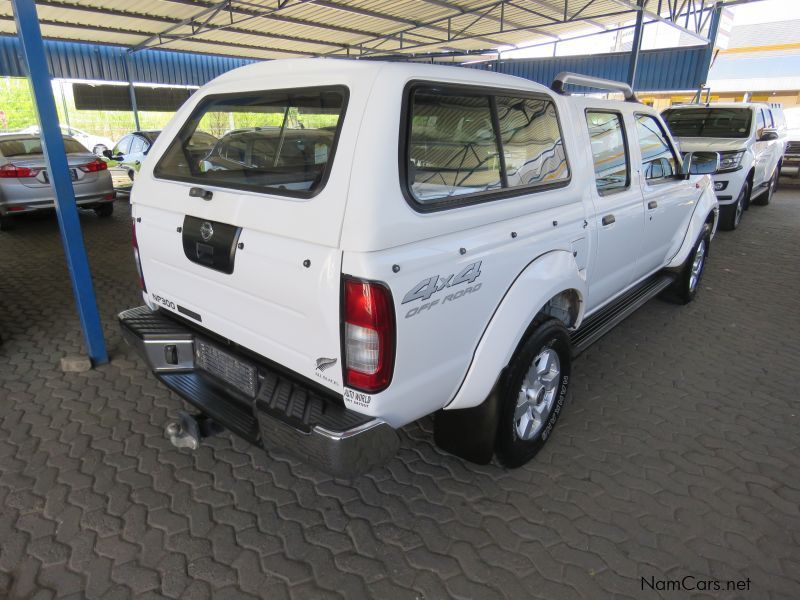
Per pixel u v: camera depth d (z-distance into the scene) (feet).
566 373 9.29
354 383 6.08
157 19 42.39
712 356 13.29
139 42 51.37
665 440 9.84
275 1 39.27
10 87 82.43
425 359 6.50
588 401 11.16
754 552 7.30
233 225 6.88
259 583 6.75
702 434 10.03
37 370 12.14
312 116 6.63
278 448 6.69
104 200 29.07
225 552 7.23
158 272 8.58
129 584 6.71
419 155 6.31
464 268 6.68
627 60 57.41
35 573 6.84
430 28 50.67
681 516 7.96
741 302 17.17
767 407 10.98
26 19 9.87
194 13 41.45
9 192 25.14
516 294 7.60
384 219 5.74
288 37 51.96
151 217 8.36
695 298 17.44
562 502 8.24
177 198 7.82
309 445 6.14
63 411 10.52
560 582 6.81
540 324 8.38
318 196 5.99
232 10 39.93
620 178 10.96
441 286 6.41
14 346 13.37
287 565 7.04
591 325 11.03
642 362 12.93
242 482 8.63
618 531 7.66
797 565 7.10
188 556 7.15
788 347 13.84
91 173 28.07
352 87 6.27
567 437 9.91
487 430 7.97
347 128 6.02
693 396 11.39
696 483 8.69
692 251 15.48
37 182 25.79
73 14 39.45
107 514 7.87
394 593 6.63
